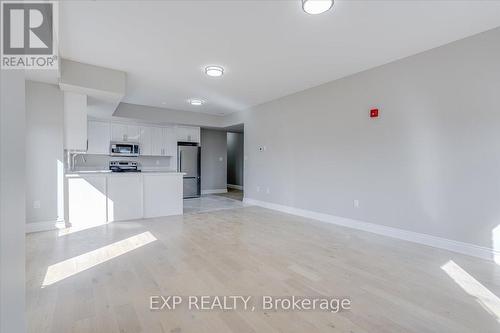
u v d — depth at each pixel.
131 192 4.66
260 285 2.19
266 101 5.87
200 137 8.03
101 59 3.49
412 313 1.79
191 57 3.44
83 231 3.82
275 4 2.31
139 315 1.75
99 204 4.36
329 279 2.31
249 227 4.12
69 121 3.92
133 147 6.76
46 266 2.54
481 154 2.83
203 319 1.72
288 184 5.38
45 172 3.83
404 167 3.48
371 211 3.88
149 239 3.45
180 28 2.71
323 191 4.62
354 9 2.39
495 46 2.72
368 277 2.35
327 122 4.54
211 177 8.64
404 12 2.44
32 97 3.70
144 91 5.05
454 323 1.68
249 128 6.51
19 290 0.79
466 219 2.95
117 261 2.68
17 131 0.78
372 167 3.86
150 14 2.45
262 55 3.39
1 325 0.66
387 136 3.66
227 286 2.17
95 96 4.09
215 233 3.77
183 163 7.45
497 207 2.73
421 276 2.37
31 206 3.75
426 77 3.26
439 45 3.12
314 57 3.46
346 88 4.21
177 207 5.14
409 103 3.42
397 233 3.56
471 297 2.00
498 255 2.71
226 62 3.62
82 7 2.32
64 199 4.03
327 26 2.69
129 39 2.94
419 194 3.34
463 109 2.95
